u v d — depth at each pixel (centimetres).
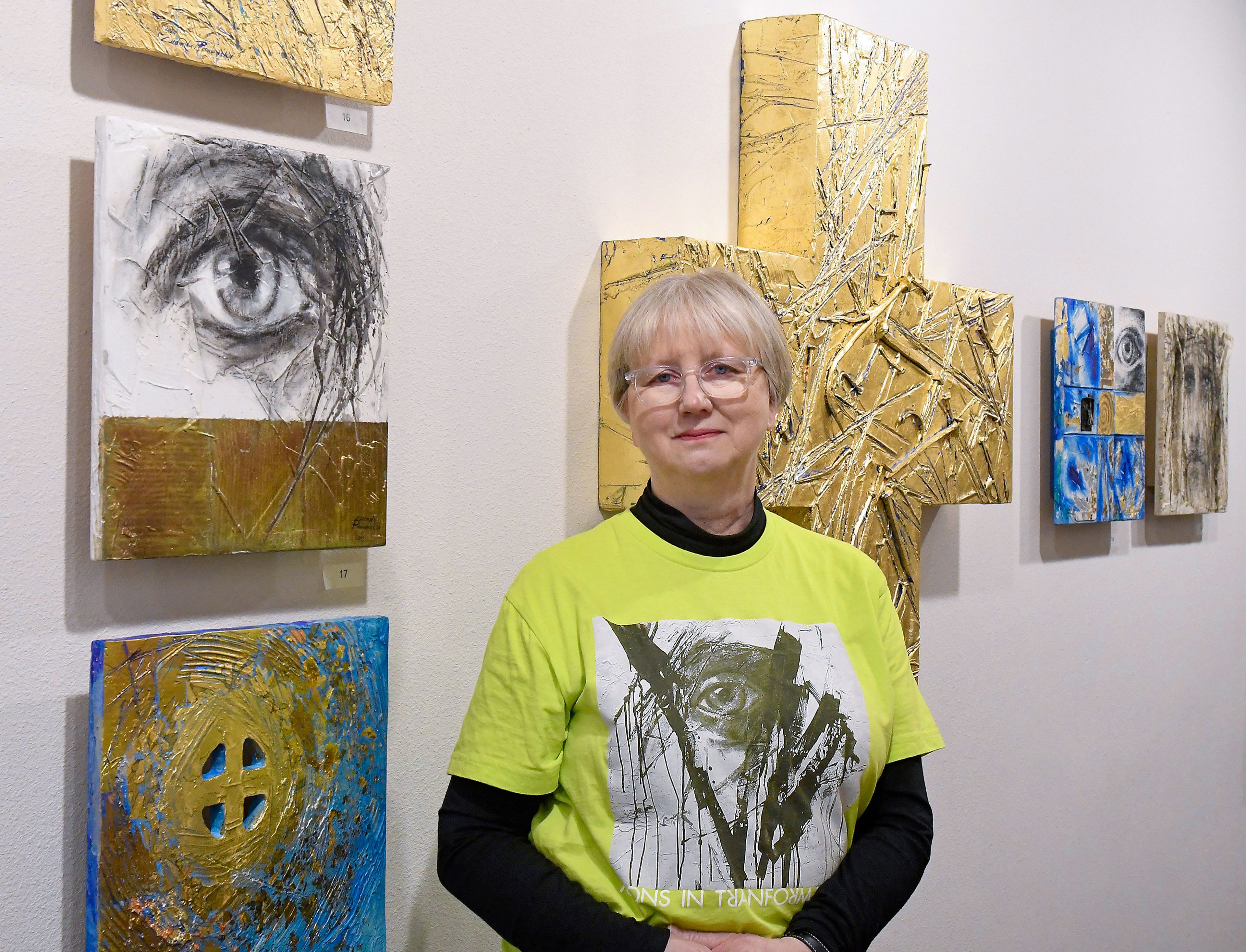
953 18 207
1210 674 277
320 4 120
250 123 121
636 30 160
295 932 120
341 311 123
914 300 181
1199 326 257
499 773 106
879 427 176
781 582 115
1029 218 224
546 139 149
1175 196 266
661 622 109
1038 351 227
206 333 112
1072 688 236
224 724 114
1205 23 274
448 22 138
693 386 109
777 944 101
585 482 155
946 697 206
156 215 108
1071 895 236
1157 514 251
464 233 140
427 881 139
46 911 108
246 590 122
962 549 209
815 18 166
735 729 106
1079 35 237
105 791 106
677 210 166
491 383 143
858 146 172
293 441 119
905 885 110
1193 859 272
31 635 107
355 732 125
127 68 112
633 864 104
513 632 111
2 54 104
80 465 110
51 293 108
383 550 133
